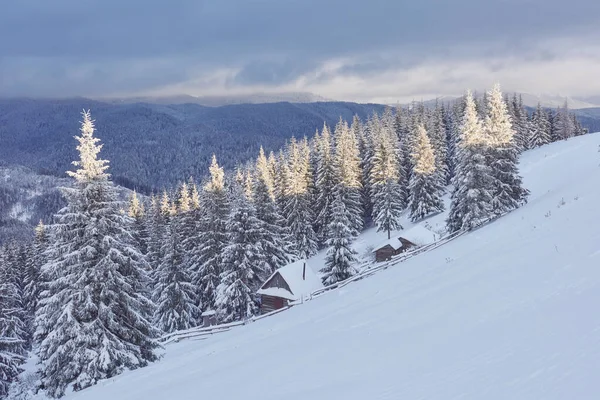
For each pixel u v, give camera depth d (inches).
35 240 2107.5
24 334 1742.1
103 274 833.5
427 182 2390.5
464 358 353.4
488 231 1012.5
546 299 429.4
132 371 760.3
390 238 2199.8
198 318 1673.2
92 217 839.7
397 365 386.3
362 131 3157.0
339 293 967.6
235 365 567.8
